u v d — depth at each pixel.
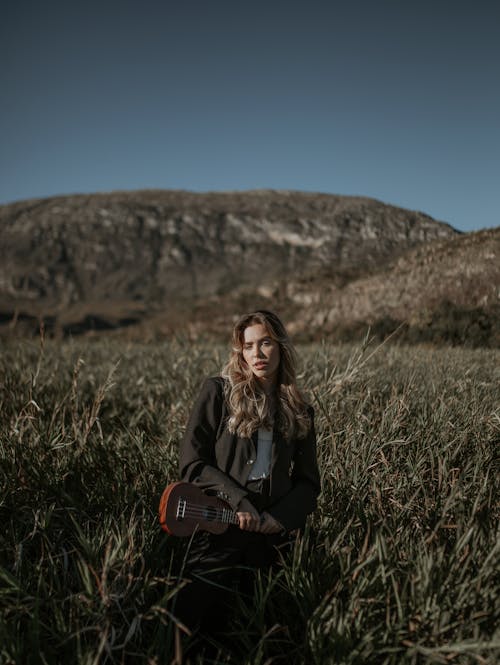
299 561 2.30
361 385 4.68
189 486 2.32
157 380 6.96
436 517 2.84
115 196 180.25
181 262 140.75
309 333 23.94
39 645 1.95
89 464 3.58
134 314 98.06
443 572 2.20
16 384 5.49
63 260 141.50
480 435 3.92
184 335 11.02
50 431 3.69
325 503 3.11
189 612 2.24
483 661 1.82
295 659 2.15
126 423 5.33
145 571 2.53
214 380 2.55
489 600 2.13
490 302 16.83
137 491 3.24
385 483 3.27
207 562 2.31
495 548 2.15
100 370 7.64
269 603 2.29
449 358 7.49
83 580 2.19
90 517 3.00
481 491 2.93
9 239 148.62
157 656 1.92
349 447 3.60
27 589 2.34
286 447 2.46
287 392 2.51
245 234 146.38
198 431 2.45
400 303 21.61
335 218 123.00
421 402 4.64
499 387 5.46
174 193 184.75
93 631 2.11
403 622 2.03
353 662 1.98
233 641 2.31
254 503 2.38
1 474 3.23
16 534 2.76
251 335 2.45
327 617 2.16
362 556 2.36
